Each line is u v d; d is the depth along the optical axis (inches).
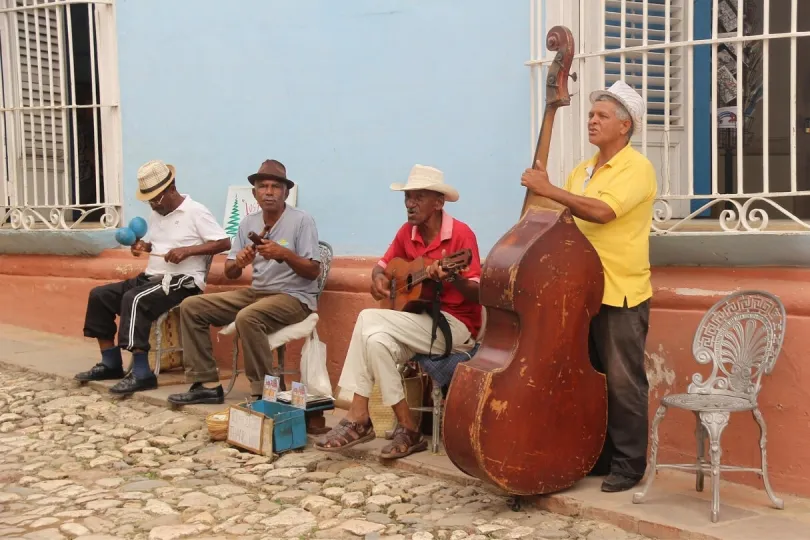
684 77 213.0
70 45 296.0
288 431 199.2
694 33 231.5
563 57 164.9
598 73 203.5
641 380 166.4
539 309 155.4
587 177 170.2
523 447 156.5
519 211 218.8
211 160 277.9
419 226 199.0
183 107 282.2
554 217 157.4
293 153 260.1
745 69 240.4
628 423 165.5
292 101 259.0
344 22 247.0
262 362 219.8
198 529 156.2
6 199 322.0
